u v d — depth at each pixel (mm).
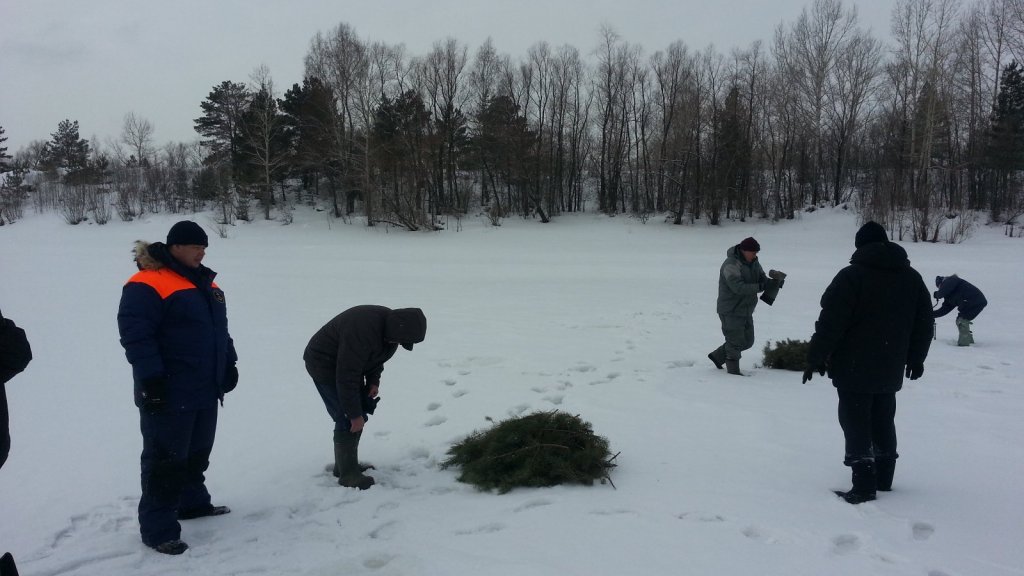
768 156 53000
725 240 40594
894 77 48969
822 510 3959
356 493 4426
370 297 16094
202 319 3812
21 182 69438
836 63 50656
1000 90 50781
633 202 54812
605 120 54500
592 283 19359
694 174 49906
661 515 3928
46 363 8906
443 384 7449
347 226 47219
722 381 7605
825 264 26953
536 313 13266
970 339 9852
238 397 6953
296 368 8359
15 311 14070
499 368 8266
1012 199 44812
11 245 40688
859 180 56344
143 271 3717
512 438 4676
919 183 41781
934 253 30781
